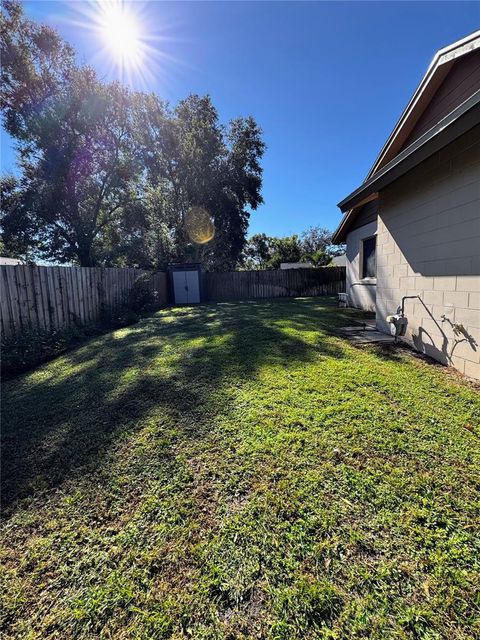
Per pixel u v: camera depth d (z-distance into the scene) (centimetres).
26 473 183
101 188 1327
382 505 146
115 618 105
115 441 212
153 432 220
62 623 104
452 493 151
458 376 296
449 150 306
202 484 166
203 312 886
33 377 353
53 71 1081
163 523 142
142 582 117
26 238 1250
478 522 135
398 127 439
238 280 1492
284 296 1509
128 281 873
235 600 109
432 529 132
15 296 458
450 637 95
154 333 578
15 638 101
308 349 405
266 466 177
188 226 1762
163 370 350
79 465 188
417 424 213
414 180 373
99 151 1221
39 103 1062
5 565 126
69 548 132
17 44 1002
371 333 484
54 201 1162
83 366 386
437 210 331
